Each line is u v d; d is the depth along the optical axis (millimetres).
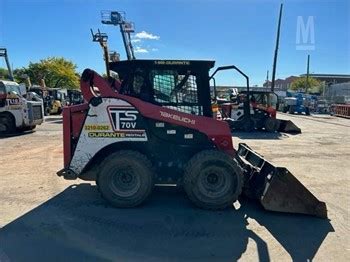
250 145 13102
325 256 4109
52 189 6551
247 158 6660
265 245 4355
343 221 5207
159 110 5629
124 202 5516
